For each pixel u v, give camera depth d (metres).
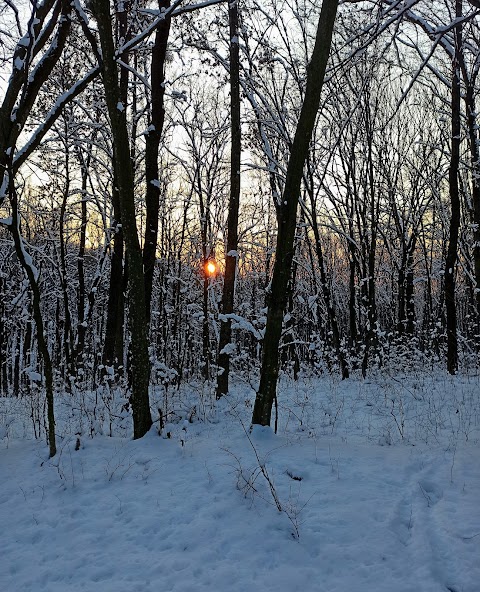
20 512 4.86
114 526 4.36
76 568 3.75
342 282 27.92
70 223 19.27
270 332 6.36
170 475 5.29
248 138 12.03
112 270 13.14
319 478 4.88
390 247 21.08
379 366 13.97
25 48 6.91
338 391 10.80
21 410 9.40
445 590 3.07
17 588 3.59
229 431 6.89
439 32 5.58
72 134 13.05
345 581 3.29
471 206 19.27
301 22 10.96
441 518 3.91
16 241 5.99
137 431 6.61
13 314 19.80
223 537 3.93
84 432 7.21
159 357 14.66
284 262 6.29
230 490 4.71
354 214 16.98
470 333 18.73
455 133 12.30
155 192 8.06
